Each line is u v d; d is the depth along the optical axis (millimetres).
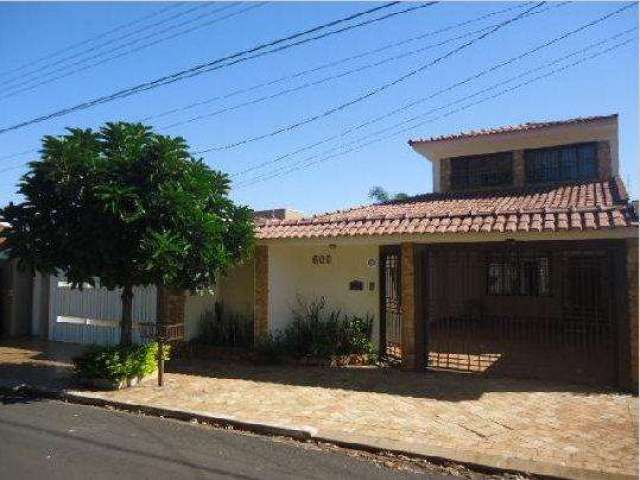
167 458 5891
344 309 12070
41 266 8992
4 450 6074
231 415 7516
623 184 12844
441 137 16469
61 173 8492
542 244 9617
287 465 5781
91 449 6148
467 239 9562
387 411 7746
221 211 10336
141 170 8828
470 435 6680
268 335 11828
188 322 12930
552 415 7523
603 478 5367
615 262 8984
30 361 11805
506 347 12781
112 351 9422
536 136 15234
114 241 8609
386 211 13047
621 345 8852
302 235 11039
